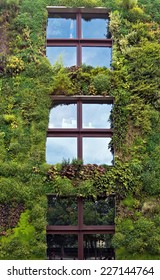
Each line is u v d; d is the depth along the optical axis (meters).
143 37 17.52
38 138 15.42
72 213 14.91
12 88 16.33
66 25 18.17
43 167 14.98
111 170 15.07
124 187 14.88
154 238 14.09
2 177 14.84
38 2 18.31
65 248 14.64
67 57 17.34
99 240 14.72
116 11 18.09
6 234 14.16
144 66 16.77
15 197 14.56
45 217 14.48
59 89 16.27
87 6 18.20
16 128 15.58
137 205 14.68
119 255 14.11
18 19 17.88
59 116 16.28
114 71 16.62
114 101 16.19
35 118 15.78
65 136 15.94
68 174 14.98
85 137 15.98
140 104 16.11
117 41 17.47
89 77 16.50
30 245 14.04
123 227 14.37
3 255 13.87
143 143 15.55
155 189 14.84
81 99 16.38
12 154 15.18
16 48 17.22
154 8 18.50
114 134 15.70
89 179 14.91
